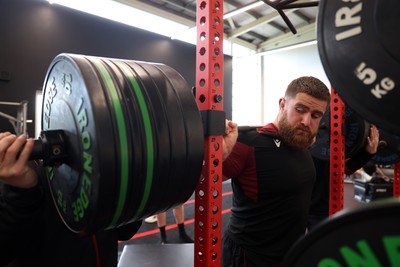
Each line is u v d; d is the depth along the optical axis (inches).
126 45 237.5
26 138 22.2
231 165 45.4
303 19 296.2
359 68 16.6
